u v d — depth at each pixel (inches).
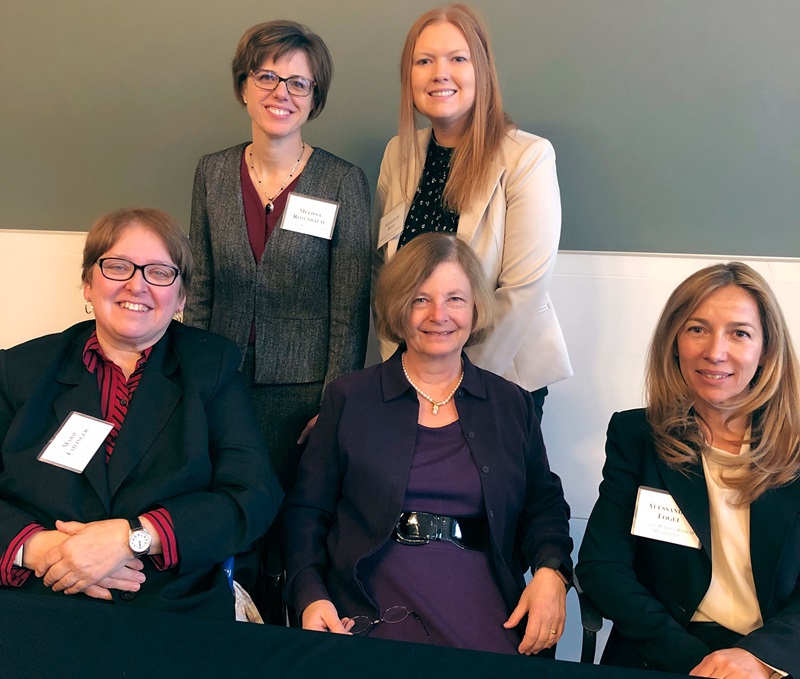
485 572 73.3
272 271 88.0
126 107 110.3
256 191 89.0
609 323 109.1
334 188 88.7
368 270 90.0
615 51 101.2
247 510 69.3
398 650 52.2
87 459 68.1
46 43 109.4
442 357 76.4
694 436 70.2
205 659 50.6
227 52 106.6
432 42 84.5
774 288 104.8
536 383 94.2
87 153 112.7
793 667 59.3
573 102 103.5
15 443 68.6
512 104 104.7
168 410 71.5
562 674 50.1
